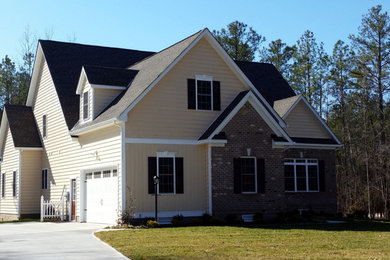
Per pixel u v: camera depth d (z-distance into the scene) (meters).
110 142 23.83
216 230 19.64
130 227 21.48
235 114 24.50
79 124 27.48
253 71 34.41
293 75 52.34
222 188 23.95
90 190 26.27
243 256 12.94
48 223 26.66
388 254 13.38
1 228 23.11
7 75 56.72
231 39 52.84
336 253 13.53
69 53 32.81
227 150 24.22
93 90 25.67
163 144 23.52
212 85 25.20
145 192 22.84
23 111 35.47
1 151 37.47
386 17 42.62
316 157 30.05
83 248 14.84
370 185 37.03
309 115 30.34
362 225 22.81
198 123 24.55
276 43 54.88
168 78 24.06
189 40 25.03
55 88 30.12
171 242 15.78
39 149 33.28
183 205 23.62
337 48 50.09
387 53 42.44
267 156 25.11
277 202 25.11
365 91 41.41
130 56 34.50
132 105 22.66
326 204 29.97
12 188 34.25
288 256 12.95
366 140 39.12
